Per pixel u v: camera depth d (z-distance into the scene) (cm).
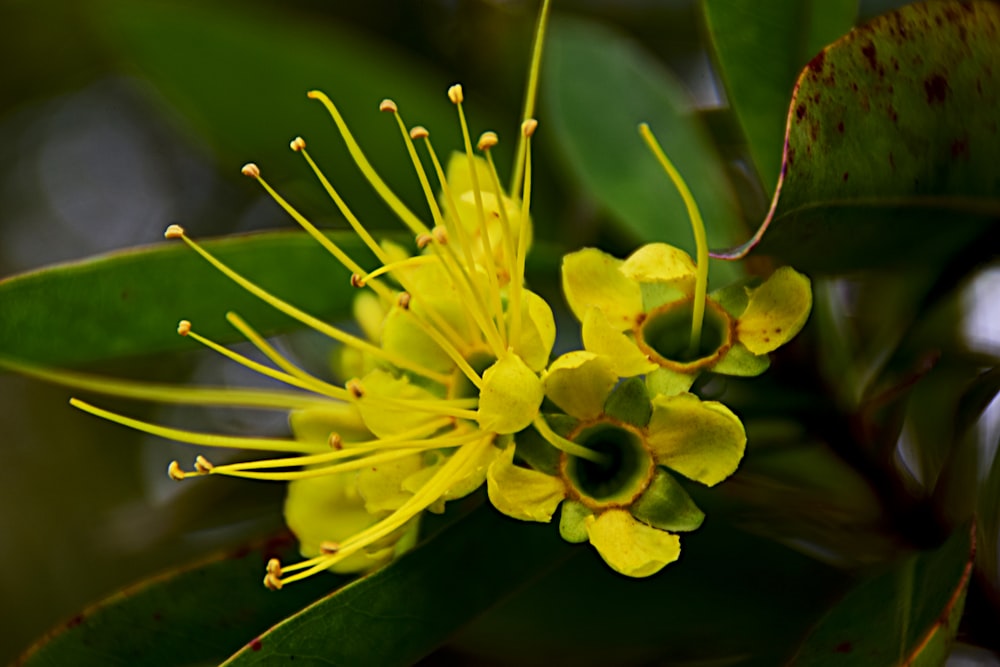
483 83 37
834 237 30
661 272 30
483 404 29
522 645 32
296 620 30
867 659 29
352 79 36
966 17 30
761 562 32
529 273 33
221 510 35
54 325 32
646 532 29
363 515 31
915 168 30
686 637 32
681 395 30
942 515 31
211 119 36
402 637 30
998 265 33
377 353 30
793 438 31
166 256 32
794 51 32
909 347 32
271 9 37
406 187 36
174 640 32
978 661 33
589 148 35
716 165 34
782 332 30
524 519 30
